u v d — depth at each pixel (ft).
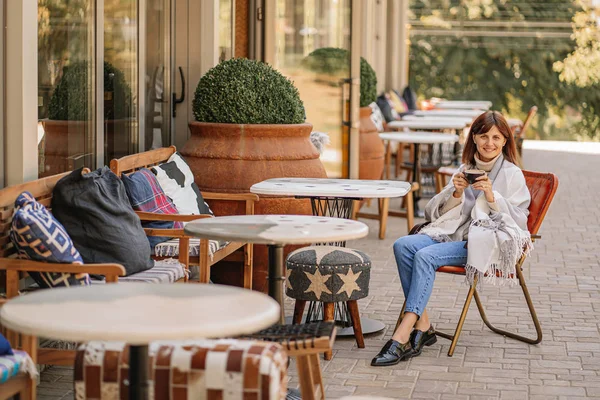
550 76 85.56
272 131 22.77
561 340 19.48
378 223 35.14
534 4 85.20
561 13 84.84
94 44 21.35
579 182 48.11
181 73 26.50
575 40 84.89
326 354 17.88
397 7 63.77
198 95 23.67
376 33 58.08
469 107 59.77
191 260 18.90
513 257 17.76
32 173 16.78
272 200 22.36
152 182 19.79
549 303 22.77
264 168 22.52
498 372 17.28
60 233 14.34
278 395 10.18
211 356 10.20
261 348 10.35
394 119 49.83
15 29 16.24
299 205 22.50
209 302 10.23
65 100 19.86
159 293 10.65
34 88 16.75
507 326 20.51
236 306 10.05
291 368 17.22
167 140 26.68
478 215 18.22
